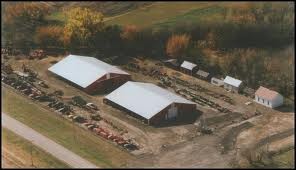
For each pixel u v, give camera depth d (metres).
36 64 163.25
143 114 131.12
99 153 117.50
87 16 173.25
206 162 114.81
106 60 166.75
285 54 171.62
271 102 140.00
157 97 135.75
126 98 137.50
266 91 142.38
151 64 165.38
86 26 173.00
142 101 135.38
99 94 146.00
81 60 156.62
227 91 149.50
